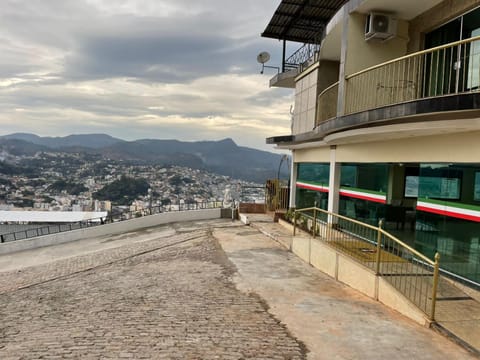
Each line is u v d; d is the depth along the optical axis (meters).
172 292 8.11
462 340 5.28
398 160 9.43
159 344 5.31
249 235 15.32
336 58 13.87
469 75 8.27
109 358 4.88
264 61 19.72
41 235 21.17
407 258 8.90
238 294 7.77
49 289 10.54
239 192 24.16
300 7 15.34
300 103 16.08
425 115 6.69
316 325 6.00
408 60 9.42
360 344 5.27
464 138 7.24
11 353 5.30
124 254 14.63
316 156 15.30
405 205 10.76
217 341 5.38
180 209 23.77
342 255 8.77
